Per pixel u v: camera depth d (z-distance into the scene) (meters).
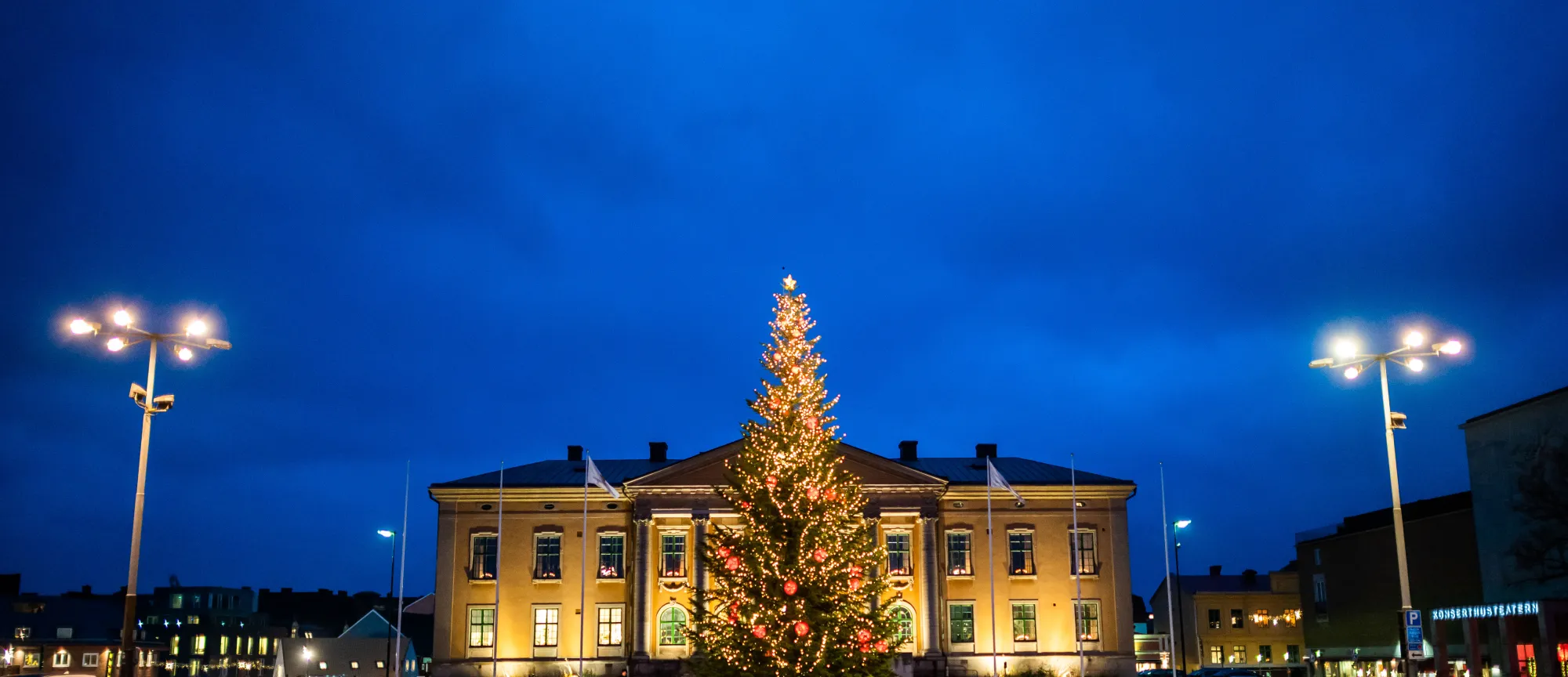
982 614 71.19
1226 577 108.12
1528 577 63.06
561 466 78.38
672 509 70.00
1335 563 87.25
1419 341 36.59
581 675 66.12
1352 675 84.06
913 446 80.19
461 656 70.31
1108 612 71.50
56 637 105.38
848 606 43.78
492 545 72.00
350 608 150.12
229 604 131.62
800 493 44.59
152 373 33.41
